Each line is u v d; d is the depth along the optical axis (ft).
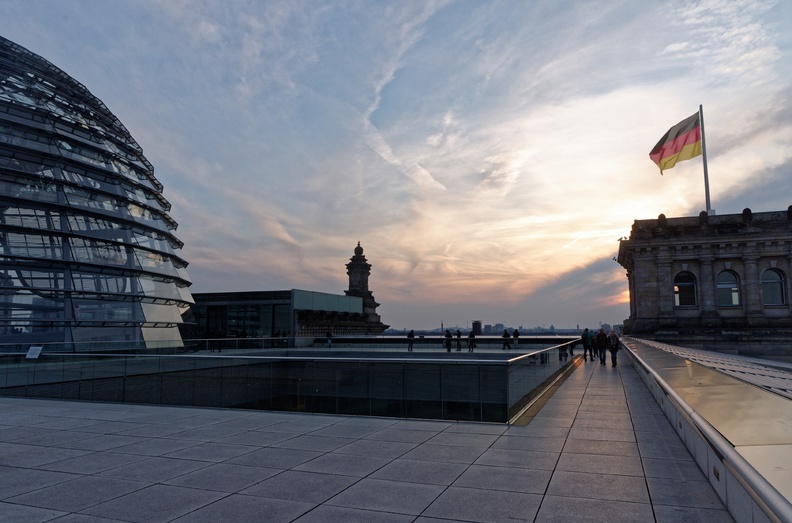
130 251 131.95
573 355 123.75
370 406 46.65
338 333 262.06
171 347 127.03
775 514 13.19
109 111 157.79
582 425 41.24
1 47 138.10
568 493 24.62
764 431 20.66
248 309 240.12
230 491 25.44
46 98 133.28
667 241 165.58
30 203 116.37
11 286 108.58
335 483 26.55
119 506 23.47
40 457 32.65
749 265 160.35
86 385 61.41
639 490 24.91
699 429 24.79
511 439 36.47
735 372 42.22
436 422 43.14
